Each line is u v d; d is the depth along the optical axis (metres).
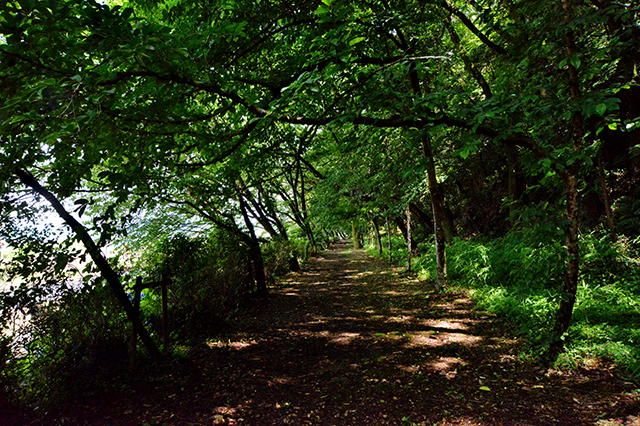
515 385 3.52
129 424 3.15
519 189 10.35
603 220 6.61
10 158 2.31
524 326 4.79
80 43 2.23
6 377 3.17
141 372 4.24
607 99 2.76
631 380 3.24
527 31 3.70
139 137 3.34
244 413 3.35
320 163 14.24
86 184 5.89
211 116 3.30
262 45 4.91
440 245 8.20
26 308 3.45
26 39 2.05
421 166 3.40
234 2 4.13
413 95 3.13
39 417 3.22
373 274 12.84
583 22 3.13
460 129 3.72
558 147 3.86
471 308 6.56
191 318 5.88
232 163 5.41
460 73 9.70
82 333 3.87
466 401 3.30
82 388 3.75
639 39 4.63
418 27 5.25
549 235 3.77
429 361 4.34
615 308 4.61
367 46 5.21
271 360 4.80
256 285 9.58
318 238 29.86
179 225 7.74
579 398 3.12
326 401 3.54
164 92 3.01
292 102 3.69
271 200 11.43
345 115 3.34
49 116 2.17
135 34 2.30
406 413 3.19
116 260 4.37
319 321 6.79
